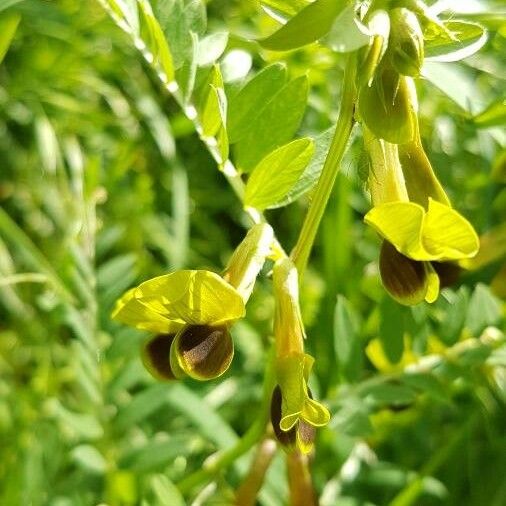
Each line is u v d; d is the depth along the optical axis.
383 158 0.08
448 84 0.12
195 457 0.14
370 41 0.08
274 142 0.10
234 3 0.19
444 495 0.14
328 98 0.16
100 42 0.19
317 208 0.09
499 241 0.12
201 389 0.15
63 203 0.18
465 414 0.16
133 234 0.18
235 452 0.11
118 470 0.12
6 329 0.17
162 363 0.09
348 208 0.16
